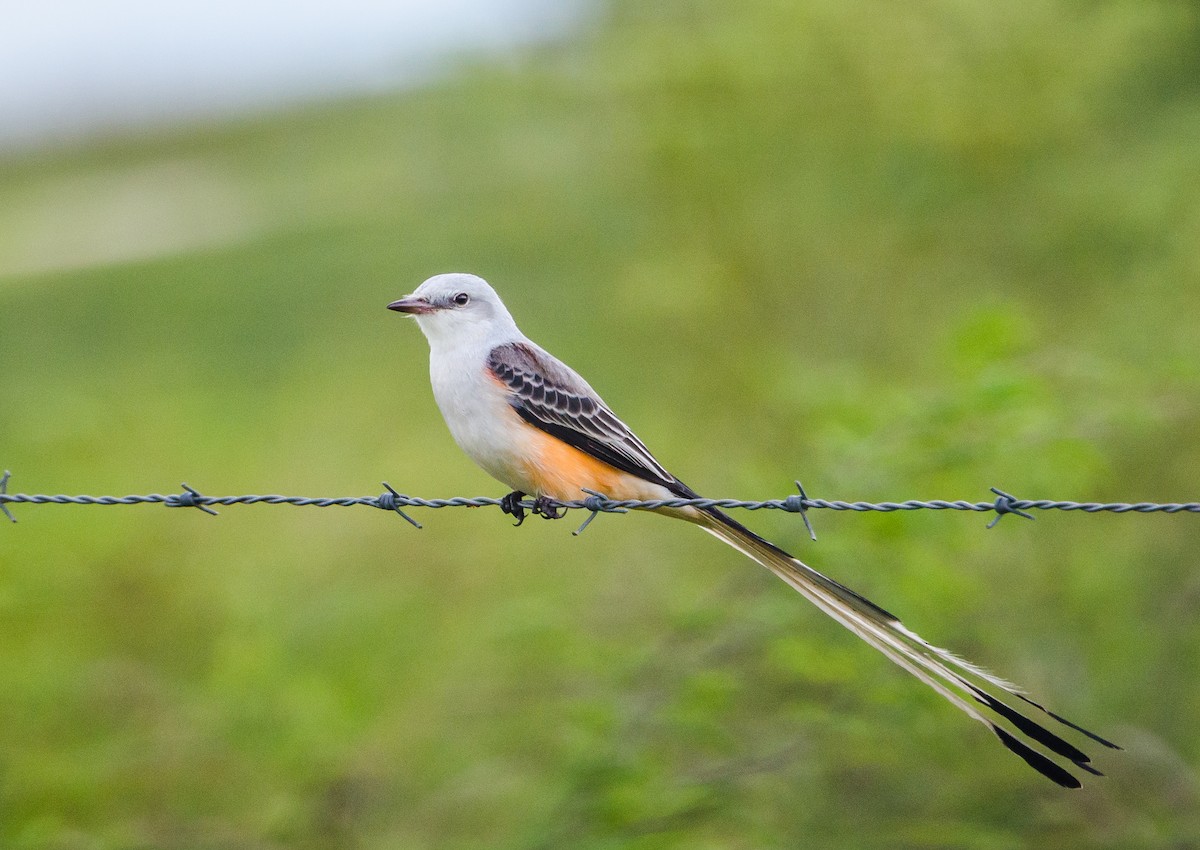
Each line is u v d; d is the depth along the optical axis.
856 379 11.88
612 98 14.62
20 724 11.55
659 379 15.09
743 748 10.72
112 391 21.34
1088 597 11.82
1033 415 10.08
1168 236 13.77
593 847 9.69
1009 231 14.60
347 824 10.87
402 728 11.84
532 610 10.84
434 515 15.76
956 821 10.84
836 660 9.74
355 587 14.23
